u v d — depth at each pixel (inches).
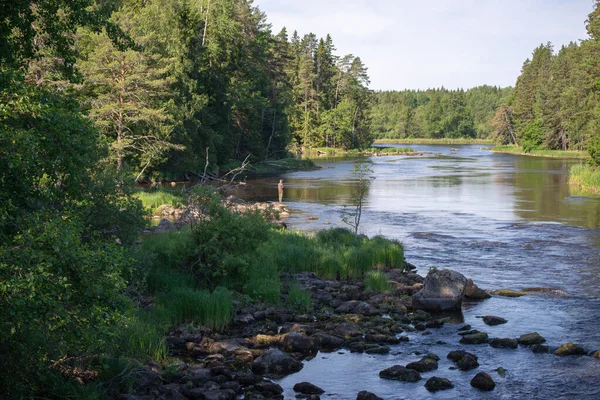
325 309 574.9
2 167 272.4
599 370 414.9
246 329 507.8
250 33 3270.2
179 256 617.9
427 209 1407.5
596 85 2352.4
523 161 3489.2
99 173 533.3
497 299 621.0
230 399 363.6
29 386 296.0
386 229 1104.2
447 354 452.4
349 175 2529.5
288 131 3560.5
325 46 5290.4
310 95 4901.6
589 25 2859.3
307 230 1066.7
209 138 2356.1
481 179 2274.9
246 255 615.2
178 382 382.9
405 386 389.7
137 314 476.4
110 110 1636.3
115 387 354.0
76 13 441.1
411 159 3804.1
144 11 2139.5
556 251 884.6
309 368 424.2
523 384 391.2
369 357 446.6
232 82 2753.4
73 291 271.1
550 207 1433.3
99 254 281.1
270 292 588.7
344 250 784.9
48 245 263.3
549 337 490.3
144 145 1807.3
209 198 645.3
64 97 337.4
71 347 319.6
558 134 4404.5
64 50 450.6
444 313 571.2
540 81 5191.9
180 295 532.1
